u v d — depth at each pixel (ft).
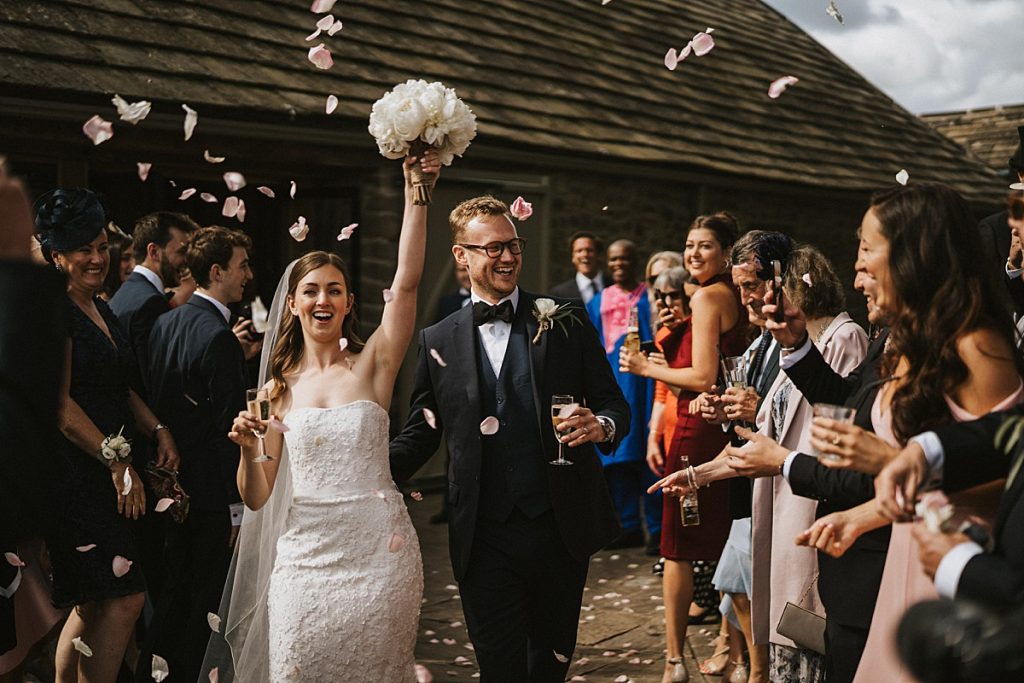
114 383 13.58
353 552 11.09
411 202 11.53
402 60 30.35
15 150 21.94
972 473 7.33
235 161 26.22
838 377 10.05
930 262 7.97
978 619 5.91
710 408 13.05
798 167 40.04
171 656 14.23
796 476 9.09
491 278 12.27
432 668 16.62
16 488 6.34
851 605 9.02
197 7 26.76
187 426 14.28
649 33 43.01
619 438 12.07
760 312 13.30
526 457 11.87
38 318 6.56
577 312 12.54
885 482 7.28
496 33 35.04
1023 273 11.91
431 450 12.82
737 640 15.65
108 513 12.92
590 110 34.42
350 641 10.95
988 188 50.80
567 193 32.99
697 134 37.55
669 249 36.27
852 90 51.21
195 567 14.32
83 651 12.51
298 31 28.60
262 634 12.35
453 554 12.03
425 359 12.57
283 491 12.14
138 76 22.99
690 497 14.20
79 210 13.35
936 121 80.28
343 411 11.32
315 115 25.34
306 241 30.27
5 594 10.88
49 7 23.38
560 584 11.96
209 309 14.82
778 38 51.80
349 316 12.17
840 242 43.70
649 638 18.42
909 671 6.15
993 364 7.77
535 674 12.10
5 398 6.36
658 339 19.11
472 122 11.19
